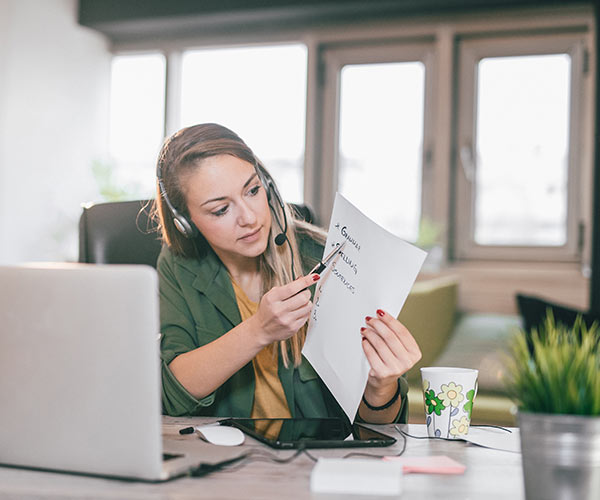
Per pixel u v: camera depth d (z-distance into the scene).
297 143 4.17
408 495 0.66
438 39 3.90
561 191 3.74
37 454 0.74
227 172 1.18
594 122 3.29
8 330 0.74
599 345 0.64
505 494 0.67
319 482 0.67
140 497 0.64
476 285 3.72
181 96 4.48
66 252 4.23
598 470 0.59
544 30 3.78
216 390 1.22
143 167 4.53
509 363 0.65
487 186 3.88
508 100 3.84
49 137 4.15
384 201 4.04
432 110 3.96
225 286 1.30
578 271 3.66
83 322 0.69
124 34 4.49
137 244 1.55
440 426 0.98
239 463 0.79
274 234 1.29
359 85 4.09
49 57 4.13
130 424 0.69
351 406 1.00
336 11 3.96
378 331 0.99
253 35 4.29
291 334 1.07
